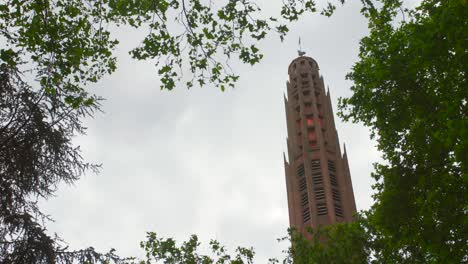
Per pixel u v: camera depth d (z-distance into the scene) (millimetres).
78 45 16266
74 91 16062
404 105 22672
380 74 22359
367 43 25203
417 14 24156
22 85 15086
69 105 15477
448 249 20734
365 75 25312
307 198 95312
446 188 21266
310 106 116562
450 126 18719
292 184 100875
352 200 95562
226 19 17344
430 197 21188
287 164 106125
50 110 15125
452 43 19672
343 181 99250
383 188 25078
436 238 20734
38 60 15484
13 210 14391
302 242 32750
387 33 24828
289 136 112250
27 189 14516
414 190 21750
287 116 117875
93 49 17469
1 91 14305
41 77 15102
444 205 20812
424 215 21422
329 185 95875
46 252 14102
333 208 91250
